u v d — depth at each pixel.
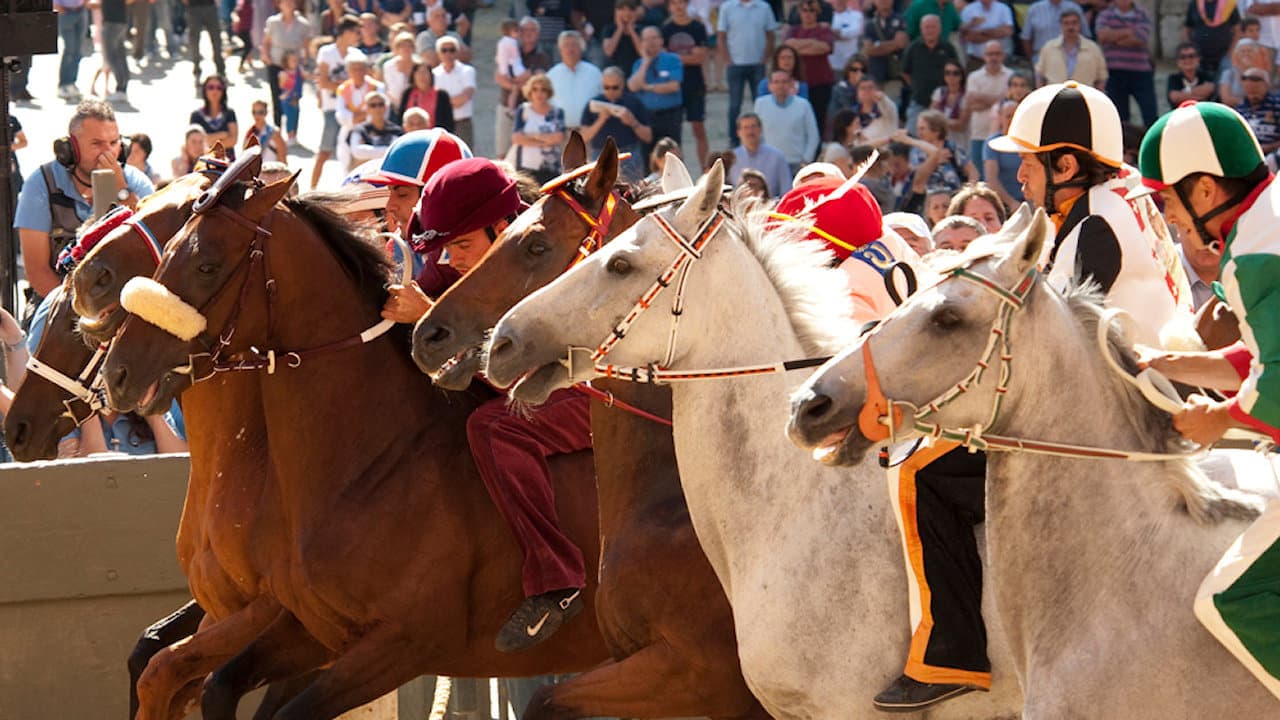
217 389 10.30
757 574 8.21
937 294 6.84
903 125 27.09
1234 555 6.62
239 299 9.82
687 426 8.30
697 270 8.02
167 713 10.15
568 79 26.23
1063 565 6.96
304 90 34.97
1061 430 6.93
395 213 11.63
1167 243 8.77
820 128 27.39
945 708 7.98
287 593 9.97
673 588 8.84
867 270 9.70
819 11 27.19
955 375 6.80
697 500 8.38
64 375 10.95
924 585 7.79
